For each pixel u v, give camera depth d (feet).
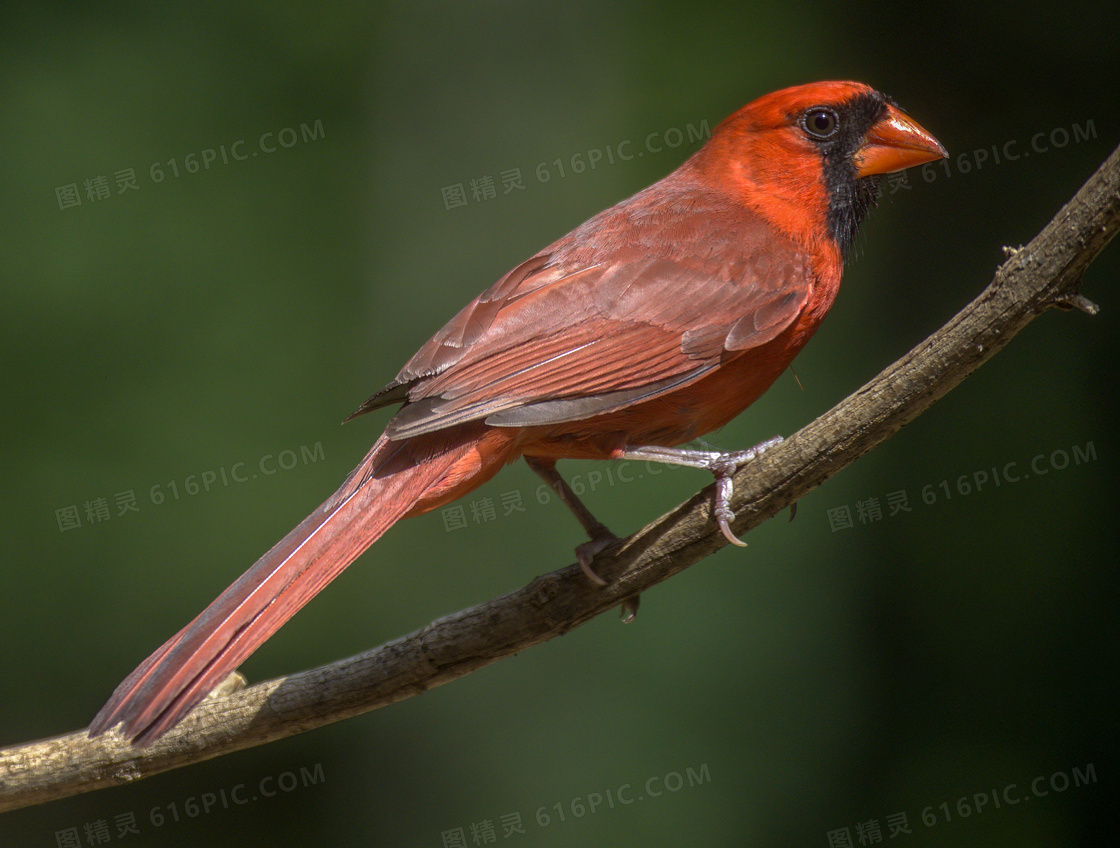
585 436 18.72
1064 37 40.22
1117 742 34.45
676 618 39.22
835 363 41.96
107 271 45.37
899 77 42.39
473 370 17.88
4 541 41.45
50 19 48.03
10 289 44.68
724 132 21.22
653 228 19.75
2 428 42.80
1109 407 36.29
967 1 41.57
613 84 50.16
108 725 14.40
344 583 42.73
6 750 17.98
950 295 40.57
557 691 39.47
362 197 48.85
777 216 20.22
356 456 44.09
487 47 51.19
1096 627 35.35
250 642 15.34
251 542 42.06
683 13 49.44
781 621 38.47
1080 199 14.33
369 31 50.47
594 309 18.53
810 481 16.57
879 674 37.24
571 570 17.70
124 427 43.37
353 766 40.19
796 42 47.37
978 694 35.99
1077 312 37.11
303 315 46.39
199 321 45.65
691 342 18.56
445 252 49.70
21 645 40.47
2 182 45.65
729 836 36.45
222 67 48.98
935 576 37.24
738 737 37.63
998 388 37.99
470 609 17.84
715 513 16.94
